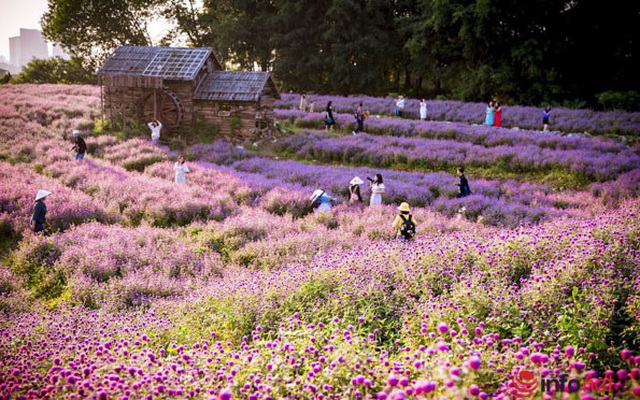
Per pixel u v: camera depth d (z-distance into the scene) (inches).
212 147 1056.2
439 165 959.6
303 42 2031.3
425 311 257.6
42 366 226.8
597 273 280.7
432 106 1535.4
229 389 181.5
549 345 228.7
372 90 2164.1
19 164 838.5
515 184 831.7
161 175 841.5
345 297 296.4
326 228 585.3
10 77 2802.7
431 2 1733.5
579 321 237.9
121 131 1133.7
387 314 287.6
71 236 520.7
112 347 260.8
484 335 215.9
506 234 389.1
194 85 1143.0
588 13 1685.5
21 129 1058.1
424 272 330.0
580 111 1353.3
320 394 178.4
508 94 1742.1
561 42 1695.4
